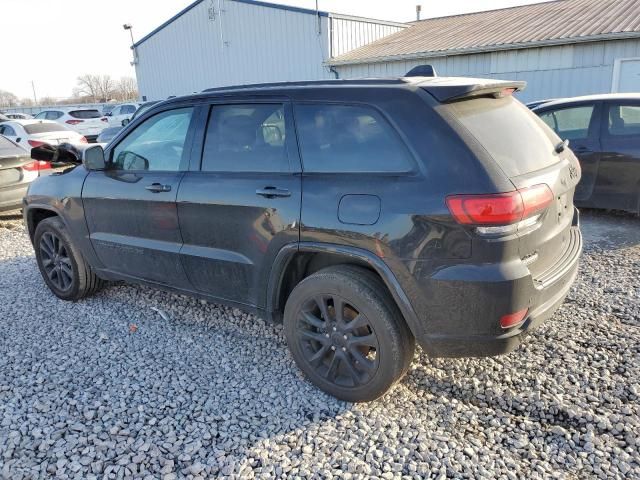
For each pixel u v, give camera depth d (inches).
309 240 116.3
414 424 111.6
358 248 109.8
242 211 127.2
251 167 128.9
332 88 118.9
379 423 112.1
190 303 177.9
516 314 101.7
